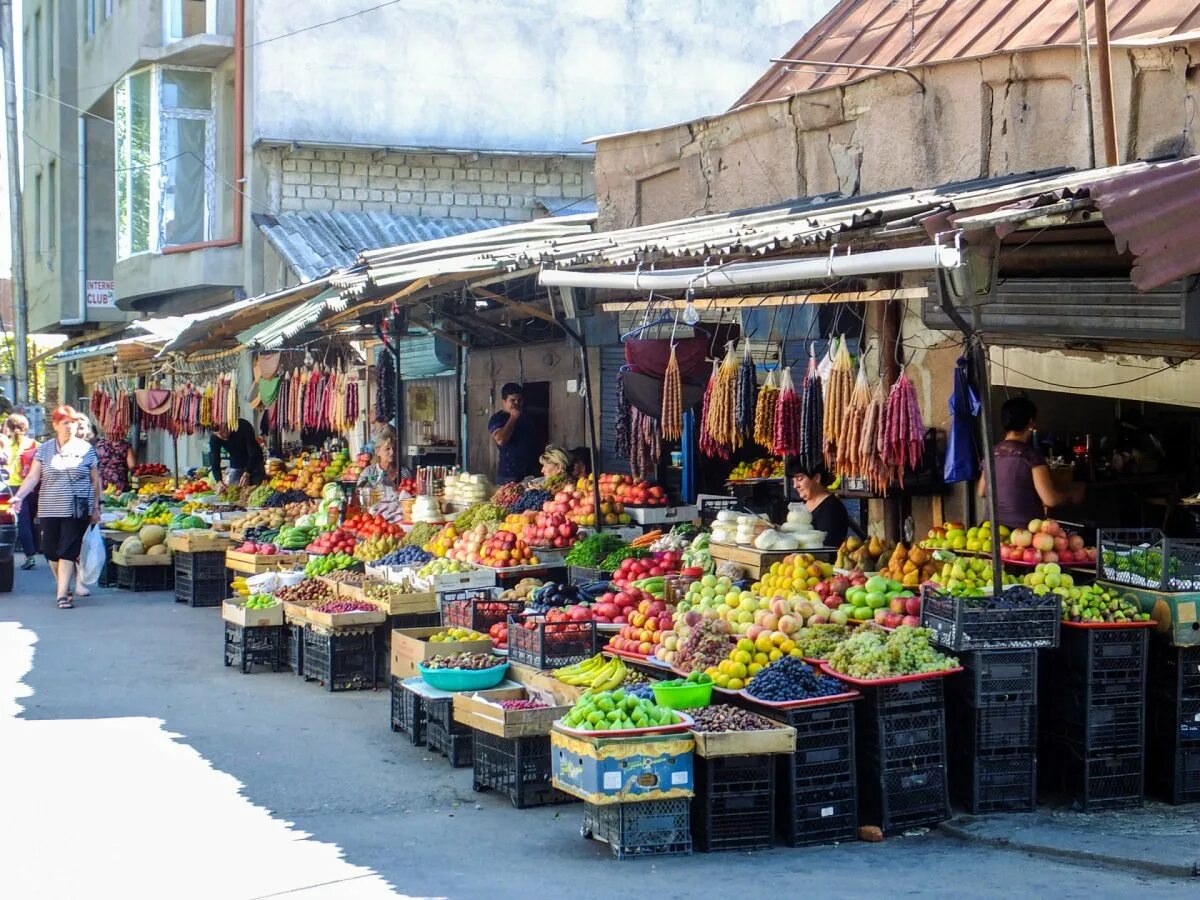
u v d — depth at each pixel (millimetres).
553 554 12141
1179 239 5688
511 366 17500
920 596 8352
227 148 25438
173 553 17422
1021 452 9039
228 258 24094
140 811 7801
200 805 7945
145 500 20266
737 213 11633
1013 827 7254
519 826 7590
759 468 13453
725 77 24812
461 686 8914
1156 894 6148
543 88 23906
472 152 23328
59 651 12945
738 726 7035
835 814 7246
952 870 6637
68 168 31828
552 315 12297
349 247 21562
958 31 12539
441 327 17938
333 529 15086
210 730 9812
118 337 33000
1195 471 11727
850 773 7301
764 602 8477
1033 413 9211
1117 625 7523
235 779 8523
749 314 12344
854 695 7285
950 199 7473
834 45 14469
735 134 13945
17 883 6512
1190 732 7695
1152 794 7852
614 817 6996
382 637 11359
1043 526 8430
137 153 25984
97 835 7332
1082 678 7574
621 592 9508
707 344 11023
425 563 12375
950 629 7516
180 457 30312
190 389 21250
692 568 10211
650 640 8578
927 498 10742
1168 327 7691
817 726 7234
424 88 23344
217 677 11781
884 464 8602
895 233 7355
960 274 6574
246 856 6980
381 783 8469
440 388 19750
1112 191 5852
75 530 15781
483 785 8305
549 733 7957
